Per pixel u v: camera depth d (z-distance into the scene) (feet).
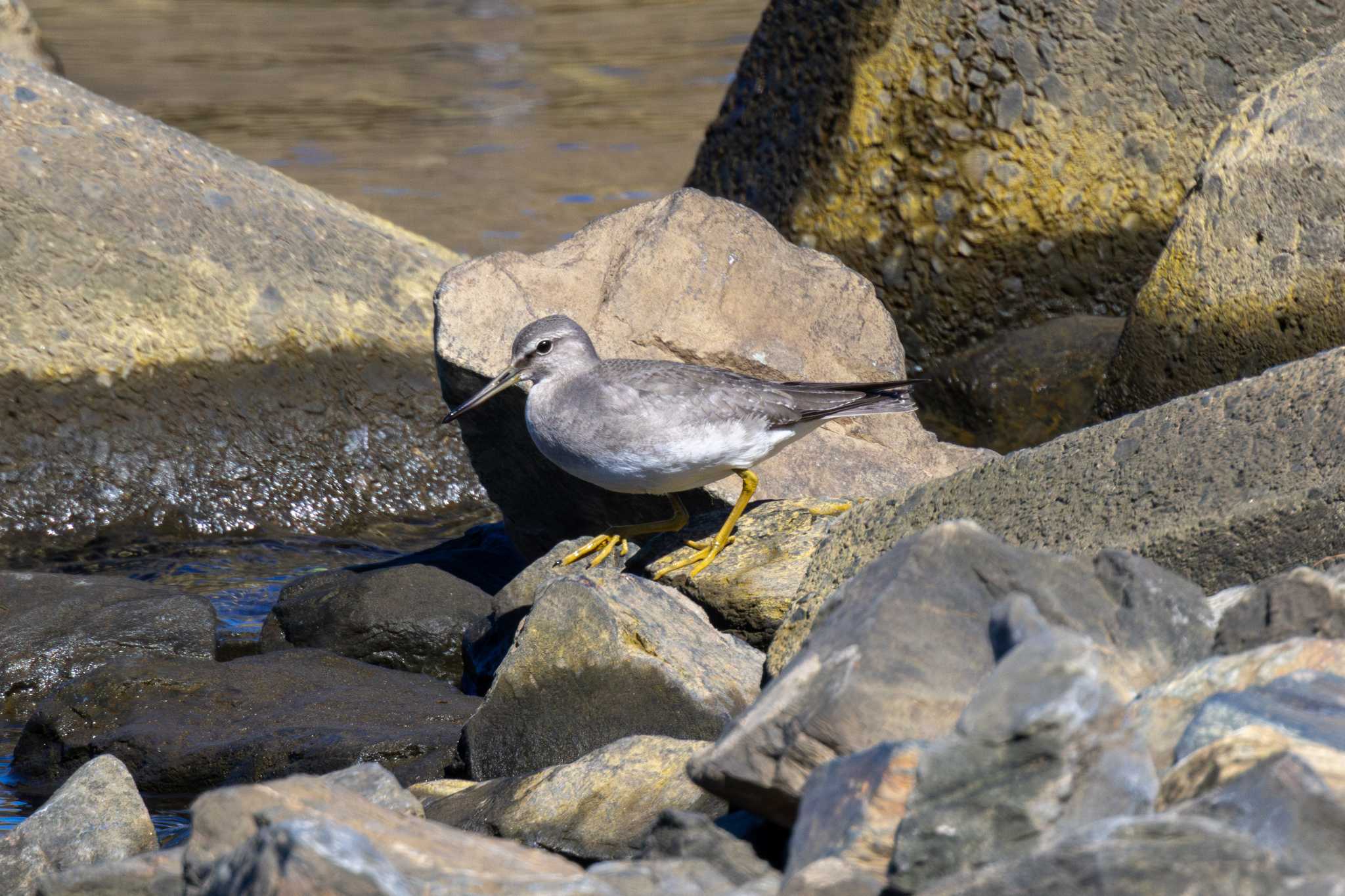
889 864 18.60
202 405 49.85
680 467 32.35
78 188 49.98
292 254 52.03
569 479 38.19
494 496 40.91
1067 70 51.39
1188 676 20.80
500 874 19.43
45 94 51.88
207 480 49.49
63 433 48.42
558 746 28.76
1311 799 17.07
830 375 38.99
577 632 28.99
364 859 17.85
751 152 58.34
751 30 108.68
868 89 54.03
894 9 53.31
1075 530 27.35
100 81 95.40
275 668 35.35
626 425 32.07
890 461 38.47
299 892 17.35
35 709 34.60
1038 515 28.02
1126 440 27.84
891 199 53.98
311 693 34.17
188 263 50.37
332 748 31.14
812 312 39.37
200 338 50.06
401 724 32.58
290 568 46.19
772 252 39.63
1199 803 17.79
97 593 38.93
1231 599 23.13
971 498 29.09
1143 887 16.33
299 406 50.75
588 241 39.42
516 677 29.25
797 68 56.70
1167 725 20.29
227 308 50.49
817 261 40.09
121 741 32.22
